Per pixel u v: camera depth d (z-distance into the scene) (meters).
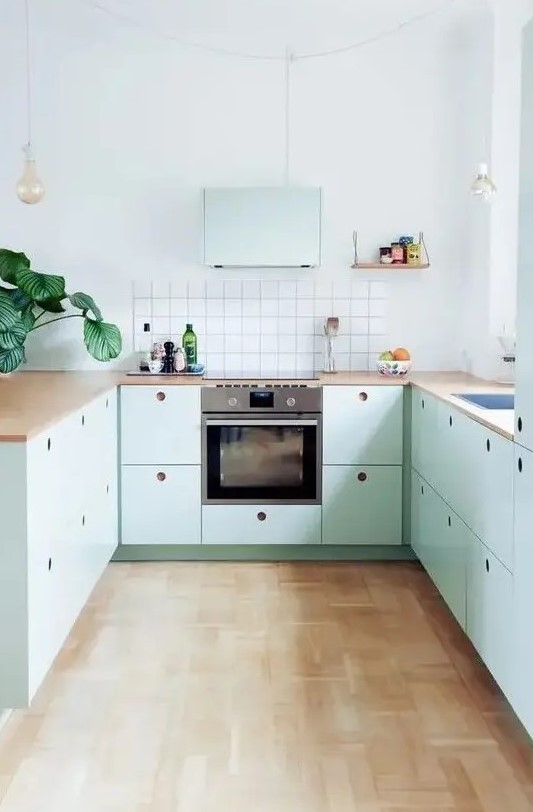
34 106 4.57
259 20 4.19
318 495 4.14
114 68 4.57
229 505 4.13
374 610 3.48
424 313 4.71
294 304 4.71
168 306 4.69
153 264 4.68
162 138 4.61
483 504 2.66
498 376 4.14
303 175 4.64
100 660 2.94
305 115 4.61
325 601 3.59
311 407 4.11
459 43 4.53
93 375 4.41
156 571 4.03
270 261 4.29
